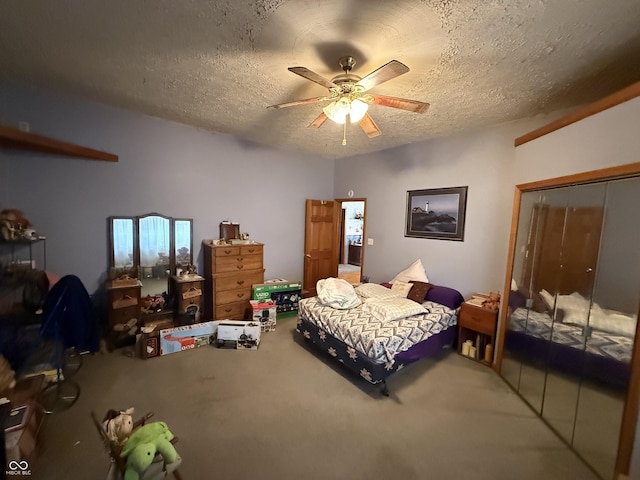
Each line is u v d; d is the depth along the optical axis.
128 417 1.59
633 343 1.62
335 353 2.91
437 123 3.29
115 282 3.18
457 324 3.45
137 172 3.44
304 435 2.03
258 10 1.58
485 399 2.52
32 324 2.39
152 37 1.87
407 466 1.81
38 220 2.95
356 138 4.04
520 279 2.68
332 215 5.43
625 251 1.69
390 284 4.17
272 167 4.66
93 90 2.76
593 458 1.83
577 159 2.04
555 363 2.19
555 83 2.34
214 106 3.04
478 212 3.46
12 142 2.53
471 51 1.92
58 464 1.74
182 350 3.26
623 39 1.75
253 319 3.83
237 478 1.68
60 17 1.68
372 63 2.11
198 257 4.02
